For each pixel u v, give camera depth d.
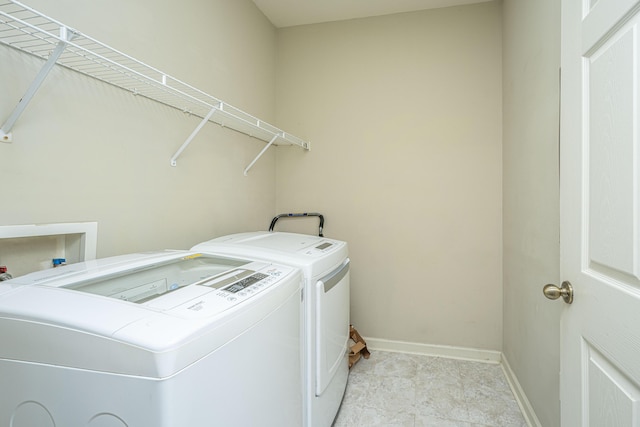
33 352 0.67
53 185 1.03
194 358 0.64
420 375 2.13
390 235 2.49
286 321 1.04
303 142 2.53
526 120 1.71
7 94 0.92
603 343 0.75
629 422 0.67
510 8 2.03
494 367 2.24
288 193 2.69
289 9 2.41
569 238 0.92
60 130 1.05
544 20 1.46
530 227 1.65
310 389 1.30
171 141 1.54
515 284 1.94
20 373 0.69
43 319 0.66
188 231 1.65
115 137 1.25
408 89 2.43
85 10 1.11
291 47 2.66
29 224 0.97
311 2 2.32
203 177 1.77
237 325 0.76
